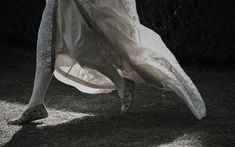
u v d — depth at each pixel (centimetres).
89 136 652
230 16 1057
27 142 632
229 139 644
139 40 726
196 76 1025
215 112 766
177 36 1114
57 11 697
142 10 1141
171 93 880
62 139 642
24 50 1271
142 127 688
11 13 1335
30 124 704
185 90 711
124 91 693
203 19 1080
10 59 1180
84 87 768
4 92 902
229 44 1070
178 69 724
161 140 636
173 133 663
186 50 1112
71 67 735
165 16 1118
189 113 758
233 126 696
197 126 694
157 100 835
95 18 687
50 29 696
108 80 754
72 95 876
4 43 1347
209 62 1118
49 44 696
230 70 1069
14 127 691
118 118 732
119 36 701
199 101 715
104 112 766
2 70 1084
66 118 735
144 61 712
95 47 693
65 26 696
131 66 717
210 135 658
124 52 707
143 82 729
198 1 1078
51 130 678
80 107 797
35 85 703
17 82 979
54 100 842
